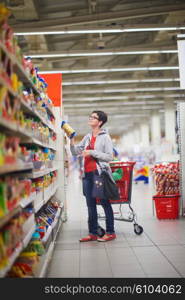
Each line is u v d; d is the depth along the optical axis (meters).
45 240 3.34
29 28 9.05
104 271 3.25
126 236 4.80
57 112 6.21
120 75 17.62
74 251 4.04
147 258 3.69
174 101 22.83
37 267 2.75
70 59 13.43
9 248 2.11
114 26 8.80
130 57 15.23
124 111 27.62
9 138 2.25
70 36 11.88
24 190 2.78
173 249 4.05
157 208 6.06
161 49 11.16
